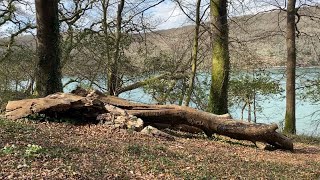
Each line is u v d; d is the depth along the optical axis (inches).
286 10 693.9
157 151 329.1
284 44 719.7
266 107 971.3
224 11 613.6
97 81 836.6
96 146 315.6
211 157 342.0
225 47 613.9
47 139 312.7
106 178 233.8
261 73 757.9
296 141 602.2
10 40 812.0
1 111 470.6
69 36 803.4
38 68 530.0
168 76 735.7
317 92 743.1
